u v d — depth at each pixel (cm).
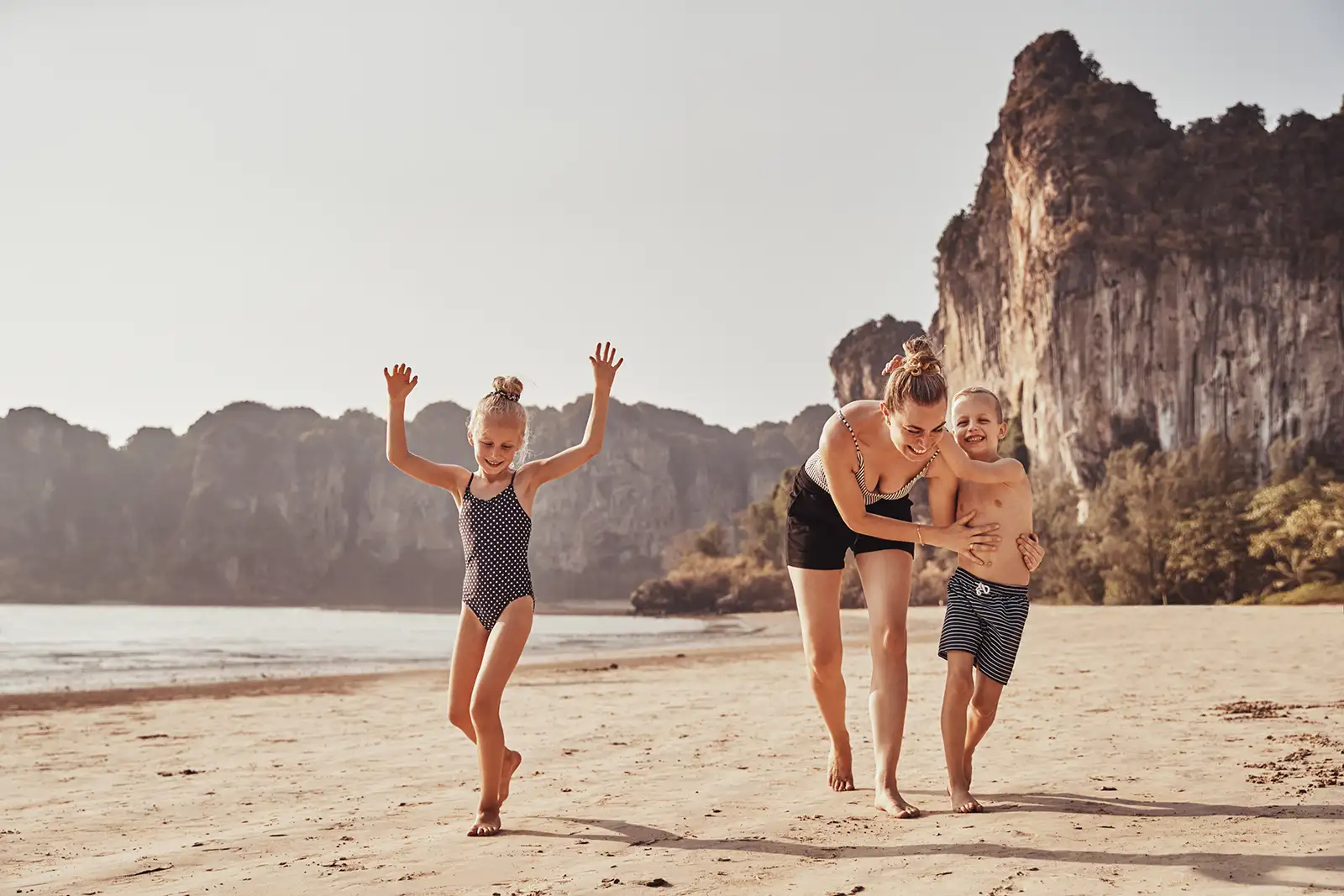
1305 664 1014
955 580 381
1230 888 234
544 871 291
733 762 519
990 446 390
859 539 402
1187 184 9462
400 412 388
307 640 4162
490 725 354
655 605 11931
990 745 521
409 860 313
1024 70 11162
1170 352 9100
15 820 426
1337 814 316
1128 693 777
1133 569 6994
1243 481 7419
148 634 5178
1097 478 9156
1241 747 475
